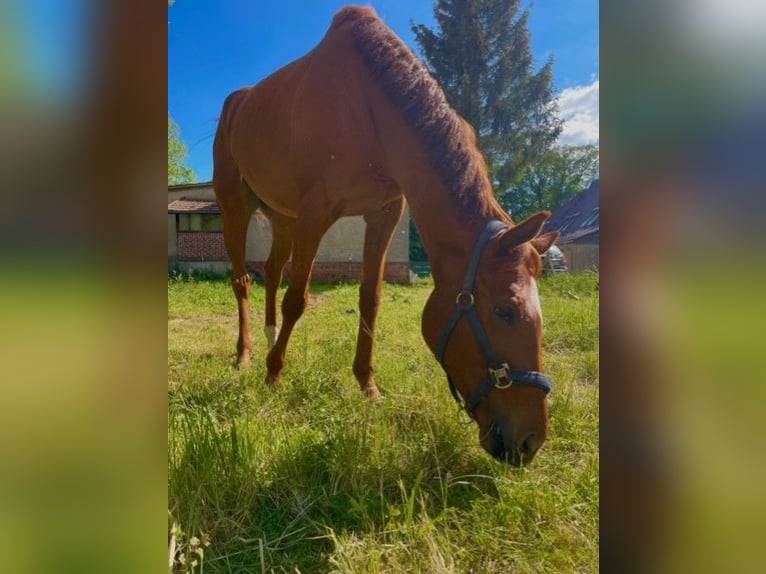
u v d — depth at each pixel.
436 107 2.03
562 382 2.57
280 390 2.61
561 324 4.15
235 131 3.57
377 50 2.29
